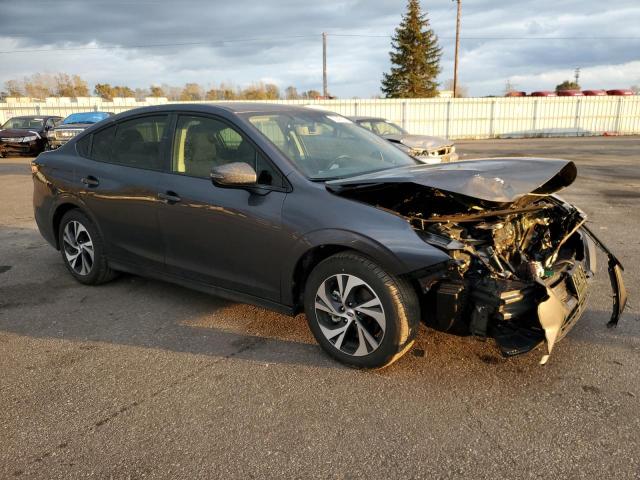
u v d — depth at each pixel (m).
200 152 3.67
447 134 29.44
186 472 2.26
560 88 70.75
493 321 2.73
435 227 2.82
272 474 2.24
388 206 3.21
